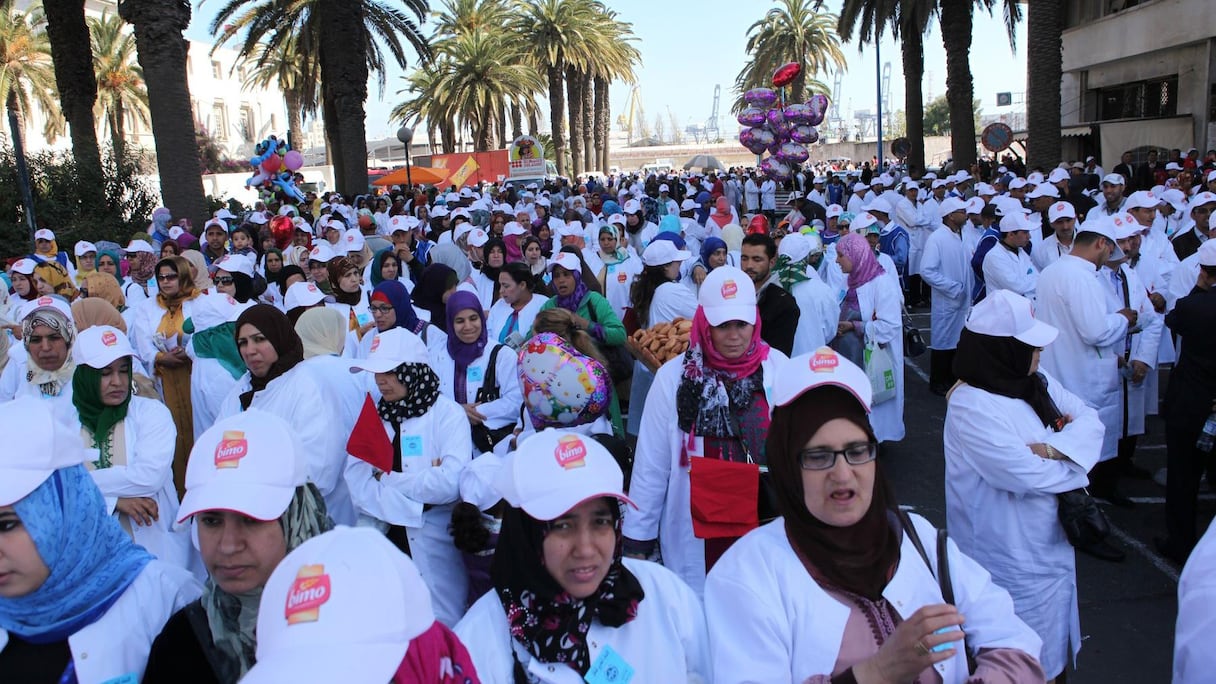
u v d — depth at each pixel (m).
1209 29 27.22
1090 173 19.69
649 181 37.09
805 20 57.56
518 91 53.62
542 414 4.24
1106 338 5.95
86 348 3.83
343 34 25.20
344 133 25.67
